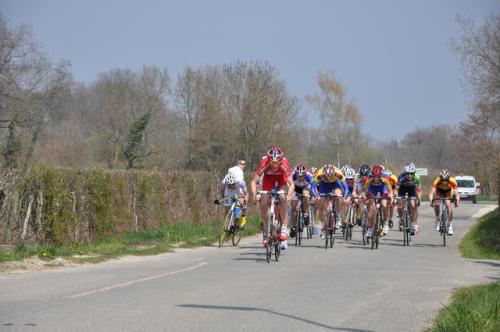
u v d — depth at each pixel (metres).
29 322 7.42
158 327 7.25
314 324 7.67
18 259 13.16
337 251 17.47
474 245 20.36
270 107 49.75
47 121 45.78
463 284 11.34
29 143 42.94
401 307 8.91
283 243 15.30
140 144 55.06
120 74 63.97
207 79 56.81
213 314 8.05
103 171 18.55
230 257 15.51
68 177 16.80
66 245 16.22
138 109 61.72
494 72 36.34
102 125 60.84
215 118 50.91
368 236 18.83
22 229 15.58
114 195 19.31
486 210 46.56
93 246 16.44
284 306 8.73
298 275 12.00
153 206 22.17
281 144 50.19
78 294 9.44
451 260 15.98
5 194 15.39
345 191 20.02
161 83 62.38
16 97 41.38
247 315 8.05
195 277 11.48
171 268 12.95
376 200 19.05
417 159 132.62
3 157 38.31
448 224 20.52
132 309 8.28
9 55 41.69
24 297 9.13
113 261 14.30
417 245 20.56
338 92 68.69
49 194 16.02
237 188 19.45
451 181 20.45
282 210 14.52
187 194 25.22
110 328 7.16
